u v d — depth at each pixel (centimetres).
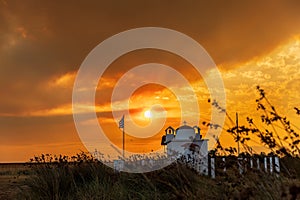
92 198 645
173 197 545
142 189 677
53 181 719
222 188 495
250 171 473
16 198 745
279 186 402
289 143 459
